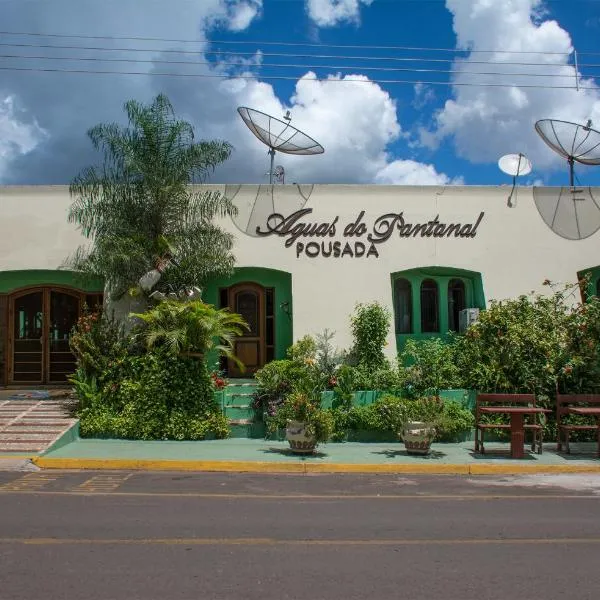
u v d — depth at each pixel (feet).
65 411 44.93
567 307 49.49
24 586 16.87
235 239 52.26
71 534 21.77
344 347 51.67
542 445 43.55
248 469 35.73
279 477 34.01
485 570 18.83
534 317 47.65
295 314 51.96
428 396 43.57
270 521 24.09
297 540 21.58
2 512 24.85
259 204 52.70
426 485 32.37
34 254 51.44
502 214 54.54
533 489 31.65
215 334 43.73
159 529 22.59
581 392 45.83
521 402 44.60
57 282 54.65
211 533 22.21
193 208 48.52
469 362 48.03
